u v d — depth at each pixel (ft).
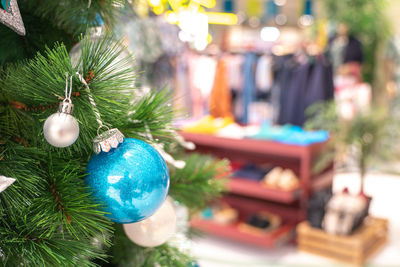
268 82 14.15
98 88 1.58
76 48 1.94
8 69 1.75
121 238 2.33
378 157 9.52
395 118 10.08
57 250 1.61
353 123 9.38
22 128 1.76
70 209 1.57
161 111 2.05
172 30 9.55
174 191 2.59
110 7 2.16
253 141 9.93
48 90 1.54
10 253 1.64
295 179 9.66
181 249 2.61
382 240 9.46
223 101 14.48
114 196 1.54
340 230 8.64
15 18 1.50
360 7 14.17
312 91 12.93
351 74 13.80
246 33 18.28
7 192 1.62
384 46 15.52
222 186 2.91
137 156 1.57
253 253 9.38
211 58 14.73
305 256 9.11
